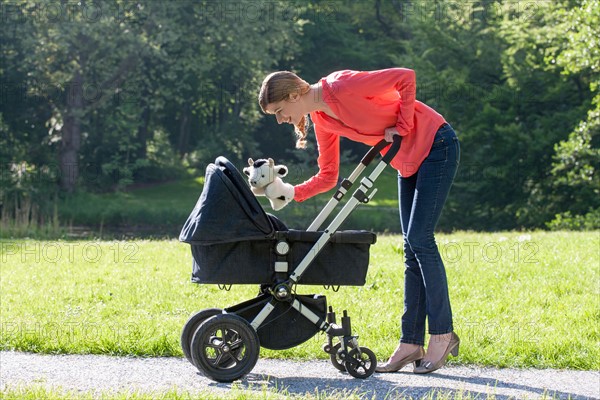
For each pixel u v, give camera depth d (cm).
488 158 3145
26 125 3475
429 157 526
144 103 3712
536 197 3142
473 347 582
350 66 4866
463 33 3462
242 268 502
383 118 521
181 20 3438
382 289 838
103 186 3675
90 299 822
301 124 532
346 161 4222
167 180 4369
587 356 567
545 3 3048
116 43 3238
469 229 3195
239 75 3709
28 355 579
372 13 4881
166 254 1222
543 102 3269
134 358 571
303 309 516
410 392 480
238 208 491
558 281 872
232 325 498
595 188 2867
